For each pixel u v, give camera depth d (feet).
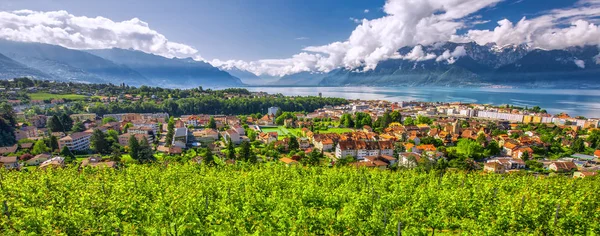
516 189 178.81
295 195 151.53
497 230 118.52
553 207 136.05
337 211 151.84
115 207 131.54
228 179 182.39
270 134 451.12
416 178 209.26
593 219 129.70
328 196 154.40
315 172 223.30
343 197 157.99
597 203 149.89
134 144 347.36
